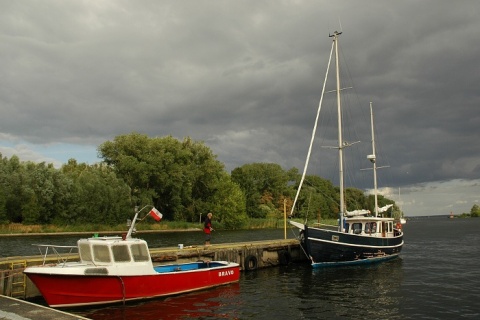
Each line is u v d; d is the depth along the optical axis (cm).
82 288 1848
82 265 1914
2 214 5694
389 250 3609
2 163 6200
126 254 1984
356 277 2802
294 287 2438
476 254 4294
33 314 1313
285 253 3419
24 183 6022
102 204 6869
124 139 8000
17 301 1498
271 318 1769
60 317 1279
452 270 3120
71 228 6178
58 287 1802
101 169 7638
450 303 2044
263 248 3266
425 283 2573
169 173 8119
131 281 1970
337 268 3206
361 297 2175
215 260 2895
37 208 5984
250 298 2134
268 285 2498
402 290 2355
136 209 2217
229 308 1923
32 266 1908
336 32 3672
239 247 3084
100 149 7938
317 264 3150
